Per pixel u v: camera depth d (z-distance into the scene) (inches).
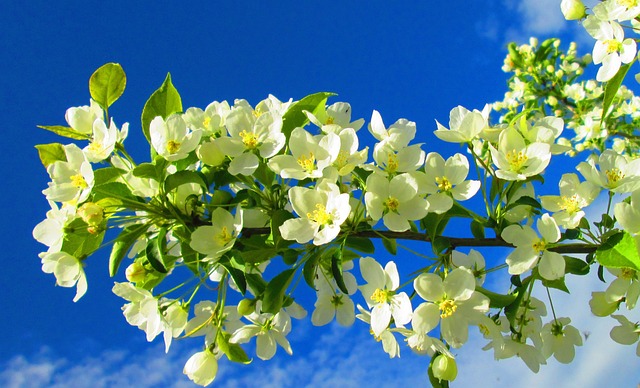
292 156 18.0
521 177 17.4
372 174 17.7
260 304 18.8
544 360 18.8
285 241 17.7
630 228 16.6
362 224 18.1
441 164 18.3
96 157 18.2
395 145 18.5
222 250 17.4
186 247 18.4
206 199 18.9
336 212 17.2
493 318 18.6
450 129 18.6
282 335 19.7
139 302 18.6
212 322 19.4
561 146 18.2
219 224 17.9
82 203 17.6
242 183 19.6
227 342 18.8
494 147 18.8
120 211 18.1
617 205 16.7
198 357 18.9
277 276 17.7
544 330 19.4
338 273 17.3
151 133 17.8
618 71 18.5
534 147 18.0
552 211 17.9
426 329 17.0
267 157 18.1
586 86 38.5
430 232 17.9
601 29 18.9
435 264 18.1
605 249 16.5
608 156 18.4
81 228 17.7
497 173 17.6
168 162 17.7
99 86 18.7
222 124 19.1
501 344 17.6
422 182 18.1
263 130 18.4
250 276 18.3
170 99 18.8
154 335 18.1
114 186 17.7
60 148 18.9
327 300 20.1
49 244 18.0
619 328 19.5
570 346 19.4
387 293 17.4
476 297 17.2
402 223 17.4
